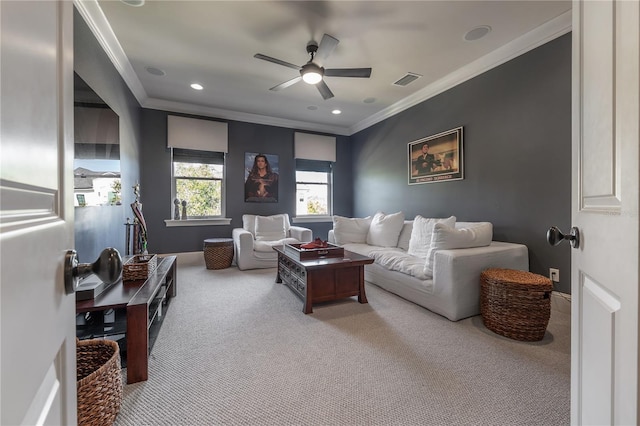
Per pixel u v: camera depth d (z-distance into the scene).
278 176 5.19
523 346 1.85
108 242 2.56
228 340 1.96
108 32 2.47
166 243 4.35
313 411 1.29
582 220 0.79
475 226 2.69
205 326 2.19
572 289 0.86
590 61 0.74
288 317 2.36
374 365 1.65
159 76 3.41
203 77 3.44
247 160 4.93
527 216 2.68
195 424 1.22
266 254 4.12
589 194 0.75
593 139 0.72
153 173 4.21
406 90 3.83
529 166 2.66
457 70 3.26
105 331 1.81
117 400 1.25
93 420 1.11
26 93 0.40
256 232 4.52
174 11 2.28
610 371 0.60
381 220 3.92
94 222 2.24
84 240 2.06
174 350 1.83
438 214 3.69
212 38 2.64
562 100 2.41
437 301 2.38
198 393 1.42
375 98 4.11
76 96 1.94
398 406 1.32
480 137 3.12
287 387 1.46
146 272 2.03
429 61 3.06
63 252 0.53
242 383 1.49
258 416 1.26
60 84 0.53
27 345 0.39
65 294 0.54
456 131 3.39
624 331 0.53
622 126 0.55
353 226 4.15
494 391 1.42
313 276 2.55
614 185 0.60
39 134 0.44
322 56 2.55
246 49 2.82
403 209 4.32
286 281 3.15
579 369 0.80
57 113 0.52
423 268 2.61
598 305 0.67
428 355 1.75
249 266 4.02
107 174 2.52
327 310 2.51
